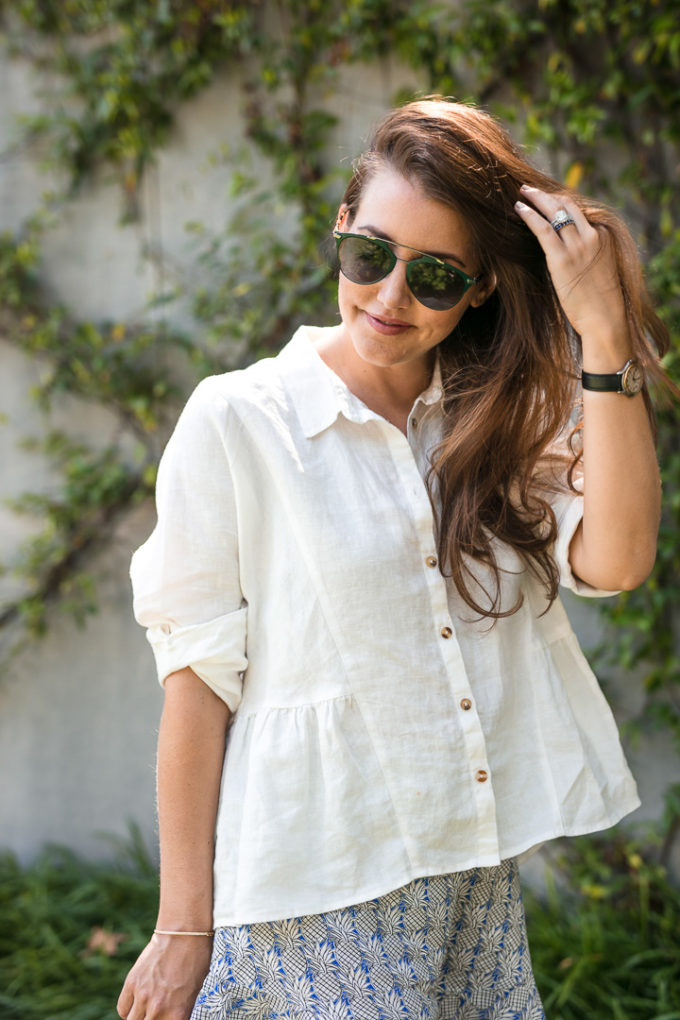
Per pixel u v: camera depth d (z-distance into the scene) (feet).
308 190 10.03
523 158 4.45
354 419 4.28
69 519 10.97
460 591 4.29
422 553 4.26
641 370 4.21
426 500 4.29
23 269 10.96
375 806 4.08
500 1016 4.57
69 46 10.78
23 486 11.24
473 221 4.09
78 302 11.00
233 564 4.22
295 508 4.15
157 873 10.65
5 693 11.29
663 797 9.51
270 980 4.00
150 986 4.02
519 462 4.57
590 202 4.43
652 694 9.52
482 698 4.35
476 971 4.57
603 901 9.56
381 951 4.02
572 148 9.36
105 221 10.89
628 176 9.20
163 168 10.66
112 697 11.09
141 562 4.28
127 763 11.07
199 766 4.16
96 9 10.53
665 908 9.30
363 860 4.04
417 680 4.17
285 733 4.12
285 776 4.08
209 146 10.48
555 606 4.75
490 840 4.23
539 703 4.54
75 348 10.85
